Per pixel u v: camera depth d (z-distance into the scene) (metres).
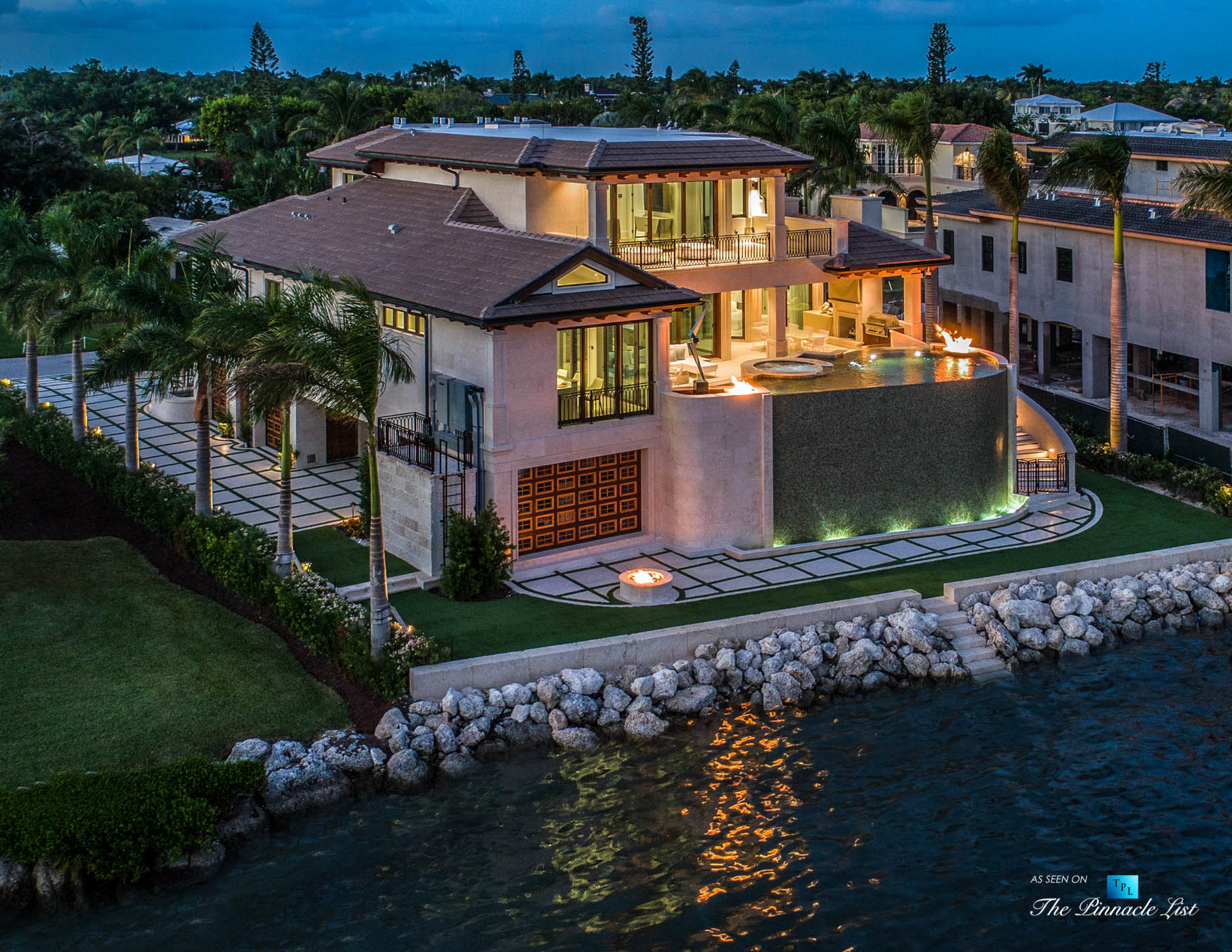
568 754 27.34
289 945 21.28
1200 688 30.22
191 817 23.45
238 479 40.34
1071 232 54.50
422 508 33.19
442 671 27.83
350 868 23.47
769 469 35.59
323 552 34.62
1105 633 32.75
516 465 33.53
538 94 187.38
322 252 40.84
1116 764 26.73
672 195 41.31
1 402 45.12
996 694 30.05
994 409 38.47
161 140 136.62
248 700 27.94
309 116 106.25
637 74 135.75
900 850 23.80
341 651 28.84
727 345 42.94
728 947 21.14
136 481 37.50
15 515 37.12
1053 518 38.91
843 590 33.16
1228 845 23.75
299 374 27.81
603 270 33.69
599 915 22.02
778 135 55.25
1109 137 42.88
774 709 29.25
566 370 34.25
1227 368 56.03
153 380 32.78
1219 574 35.12
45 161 85.50
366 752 26.27
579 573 34.16
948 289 64.88
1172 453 43.91
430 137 44.06
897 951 20.98
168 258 37.00
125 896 22.61
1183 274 48.53
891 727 28.53
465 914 22.08
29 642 30.02
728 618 31.14
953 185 81.31
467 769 26.69
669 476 35.75
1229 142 61.50
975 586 32.94
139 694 28.00
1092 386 54.28
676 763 27.00
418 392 36.22
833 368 39.53
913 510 37.72
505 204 40.03
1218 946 20.97
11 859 22.50
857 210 45.97
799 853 23.75
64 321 36.12
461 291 33.69
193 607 32.03
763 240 41.03
